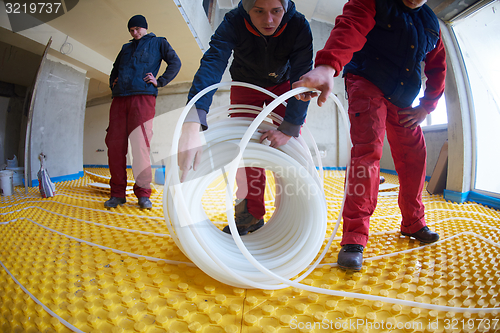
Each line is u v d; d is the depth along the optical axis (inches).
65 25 156.1
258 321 30.4
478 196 99.1
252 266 38.4
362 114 46.1
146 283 38.5
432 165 185.2
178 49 208.4
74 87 184.7
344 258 41.4
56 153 171.2
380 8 42.2
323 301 34.3
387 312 32.2
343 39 36.1
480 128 102.5
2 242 57.1
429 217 79.0
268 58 48.2
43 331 28.5
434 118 191.8
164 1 144.6
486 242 56.1
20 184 146.6
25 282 38.5
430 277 40.8
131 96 89.9
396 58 45.3
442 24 101.3
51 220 75.0
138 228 67.0
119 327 28.6
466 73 102.1
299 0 273.0
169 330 28.2
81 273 41.6
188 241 34.6
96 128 327.9
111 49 189.2
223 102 283.0
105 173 238.7
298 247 39.8
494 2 88.0
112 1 140.5
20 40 147.2
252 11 37.6
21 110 235.1
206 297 35.2
